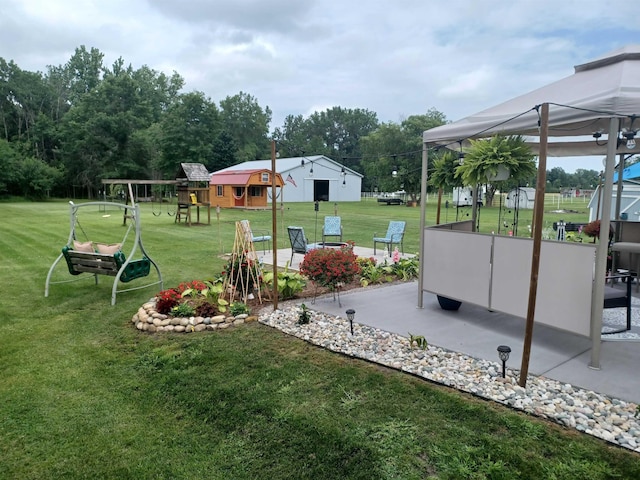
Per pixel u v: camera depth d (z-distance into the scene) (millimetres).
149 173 37094
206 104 36625
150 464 2166
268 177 24734
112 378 3127
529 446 2205
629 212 9898
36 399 2820
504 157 4129
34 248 9320
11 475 2082
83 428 2482
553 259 3291
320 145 59969
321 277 4750
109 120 34688
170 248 9508
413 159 27750
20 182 32656
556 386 2811
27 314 4676
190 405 2725
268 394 2820
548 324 3373
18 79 40688
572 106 3037
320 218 17766
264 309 4688
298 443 2297
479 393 2742
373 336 3836
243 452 2242
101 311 4789
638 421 2379
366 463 2117
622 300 3842
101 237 11391
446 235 4312
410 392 2809
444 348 3512
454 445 2229
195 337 3908
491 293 3863
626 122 3955
